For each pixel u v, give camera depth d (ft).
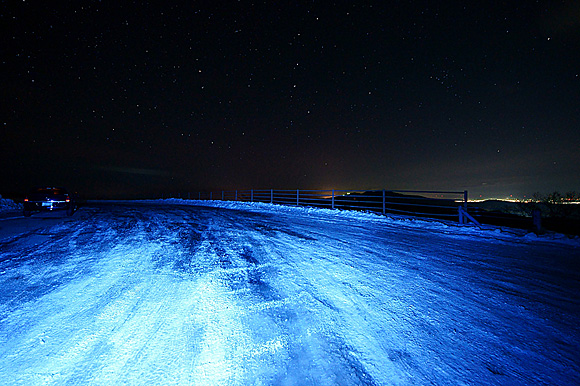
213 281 14.30
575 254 20.44
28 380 7.16
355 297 12.44
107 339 9.04
